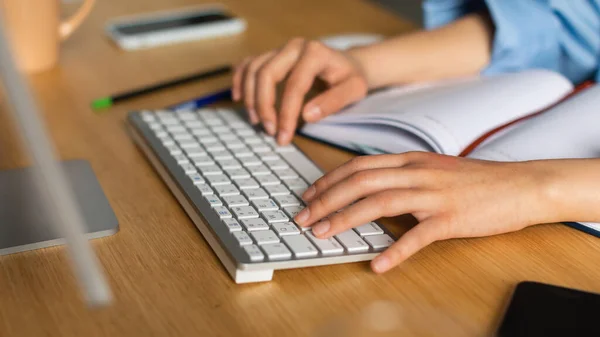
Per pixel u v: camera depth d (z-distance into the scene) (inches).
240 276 21.1
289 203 24.8
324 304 20.5
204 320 19.6
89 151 30.6
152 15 48.6
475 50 39.9
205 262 22.5
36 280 21.2
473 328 19.7
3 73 12.5
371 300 20.8
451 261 22.9
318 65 32.7
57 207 13.1
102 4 50.8
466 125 29.1
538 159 26.0
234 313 20.0
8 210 24.7
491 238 24.3
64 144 31.2
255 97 32.1
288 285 21.3
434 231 22.8
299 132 32.4
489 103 31.2
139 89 36.9
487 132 29.0
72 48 43.0
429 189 23.3
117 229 24.0
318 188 24.2
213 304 20.3
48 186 13.0
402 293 21.2
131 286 21.0
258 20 49.5
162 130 30.8
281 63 32.3
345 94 33.0
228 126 32.1
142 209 25.8
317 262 21.8
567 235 24.6
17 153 29.9
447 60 38.9
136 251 23.0
